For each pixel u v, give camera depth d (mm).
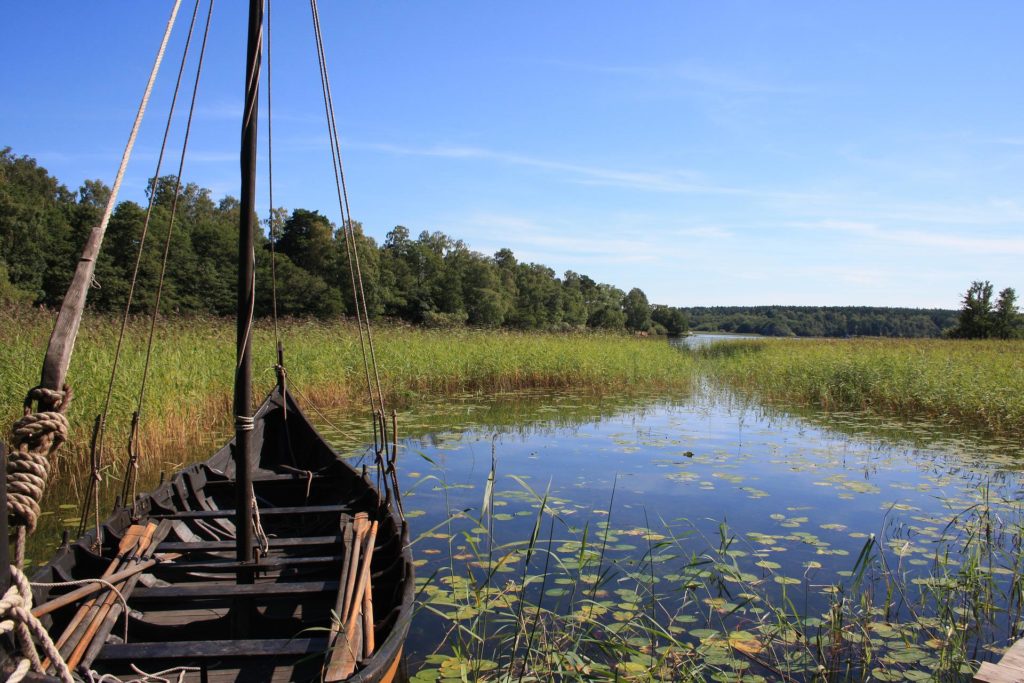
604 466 8305
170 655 2859
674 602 4453
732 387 18266
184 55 4363
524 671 3527
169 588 3459
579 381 17406
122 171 3232
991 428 11219
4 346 8383
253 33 3451
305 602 4027
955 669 3586
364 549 4008
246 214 3494
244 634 3467
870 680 3496
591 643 3904
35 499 2629
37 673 2369
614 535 5703
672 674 3574
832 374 16172
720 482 7492
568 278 109312
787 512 6363
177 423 9406
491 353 17234
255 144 3496
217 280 46969
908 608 4359
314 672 3123
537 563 5094
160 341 11984
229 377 11547
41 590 3150
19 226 38750
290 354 13656
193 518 4586
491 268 80312
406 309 65500
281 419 6738
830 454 9094
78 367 8266
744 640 3895
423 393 15430
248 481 3688
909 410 13320
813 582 4738
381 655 2734
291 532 5332
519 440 10023
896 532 5793
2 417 7469
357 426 11070
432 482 7516
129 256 42000
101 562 3744
